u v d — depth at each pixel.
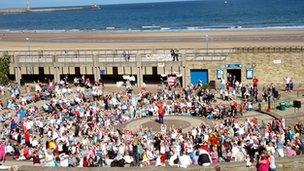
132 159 27.94
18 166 22.80
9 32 156.50
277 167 21.36
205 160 22.50
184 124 41.91
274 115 45.16
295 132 34.75
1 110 51.81
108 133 36.38
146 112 46.31
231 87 57.56
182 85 63.47
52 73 68.38
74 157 29.23
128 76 64.25
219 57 61.81
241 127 36.06
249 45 78.38
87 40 107.69
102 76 67.50
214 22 177.00
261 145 28.39
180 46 83.62
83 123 41.06
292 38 87.69
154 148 30.97
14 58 68.94
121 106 47.88
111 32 131.50
